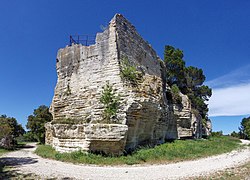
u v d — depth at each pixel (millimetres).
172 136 36219
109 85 23375
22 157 23953
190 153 24203
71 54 27594
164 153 22469
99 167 17453
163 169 16703
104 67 24266
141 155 20906
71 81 26781
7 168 16625
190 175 14633
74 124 23141
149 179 13539
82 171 15773
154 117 25953
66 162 19562
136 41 27734
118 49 24203
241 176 14297
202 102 59344
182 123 38719
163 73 37125
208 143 35312
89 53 25828
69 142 23188
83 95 25000
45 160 21078
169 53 54938
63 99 26828
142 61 28359
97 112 22906
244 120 86438
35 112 59312
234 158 22750
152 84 26359
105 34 25125
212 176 14328
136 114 22891
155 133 28141
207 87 63312
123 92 22562
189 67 59969
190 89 58125
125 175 14625
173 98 37844
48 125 39188
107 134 20078
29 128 57562
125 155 21016
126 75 23453
